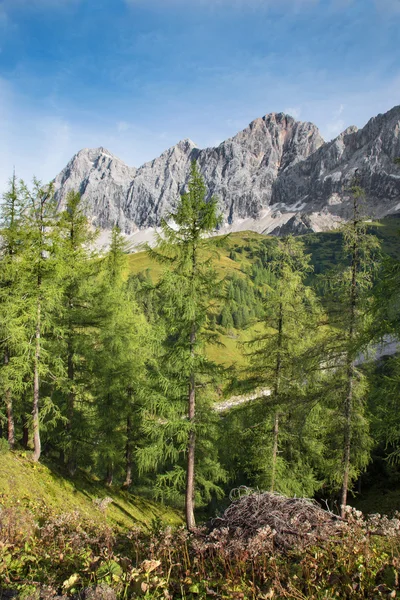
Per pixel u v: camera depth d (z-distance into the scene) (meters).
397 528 5.36
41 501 13.73
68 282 17.09
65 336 17.88
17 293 15.77
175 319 13.16
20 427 22.88
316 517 5.85
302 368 13.96
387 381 12.47
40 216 15.79
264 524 5.73
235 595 4.37
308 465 17.34
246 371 16.53
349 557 4.66
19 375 15.82
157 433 13.44
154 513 20.06
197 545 5.50
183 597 4.64
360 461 14.81
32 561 5.88
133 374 19.36
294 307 15.80
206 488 18.81
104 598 4.30
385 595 4.02
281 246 16.02
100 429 19.75
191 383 13.70
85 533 7.04
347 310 13.51
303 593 4.37
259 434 16.47
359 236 13.14
